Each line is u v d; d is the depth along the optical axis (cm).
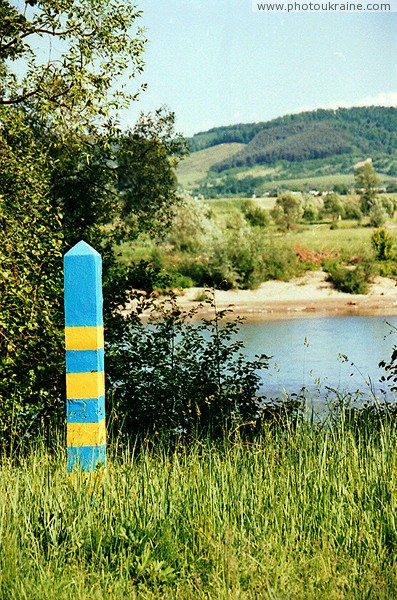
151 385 1100
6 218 915
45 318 902
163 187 1680
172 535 491
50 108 1093
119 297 1291
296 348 2267
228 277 4259
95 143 1255
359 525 495
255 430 880
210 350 1205
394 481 538
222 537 482
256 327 2931
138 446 830
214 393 1073
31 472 606
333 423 681
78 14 1107
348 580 434
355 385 1570
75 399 573
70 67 1095
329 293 4175
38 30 1106
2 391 898
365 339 2478
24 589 427
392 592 419
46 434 834
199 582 434
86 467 570
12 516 509
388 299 3981
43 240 959
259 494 528
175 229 4659
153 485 546
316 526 499
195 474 568
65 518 502
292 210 8181
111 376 1156
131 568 463
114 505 521
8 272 852
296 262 4503
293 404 973
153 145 1634
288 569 439
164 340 1240
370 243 5053
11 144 1049
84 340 571
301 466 571
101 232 1538
